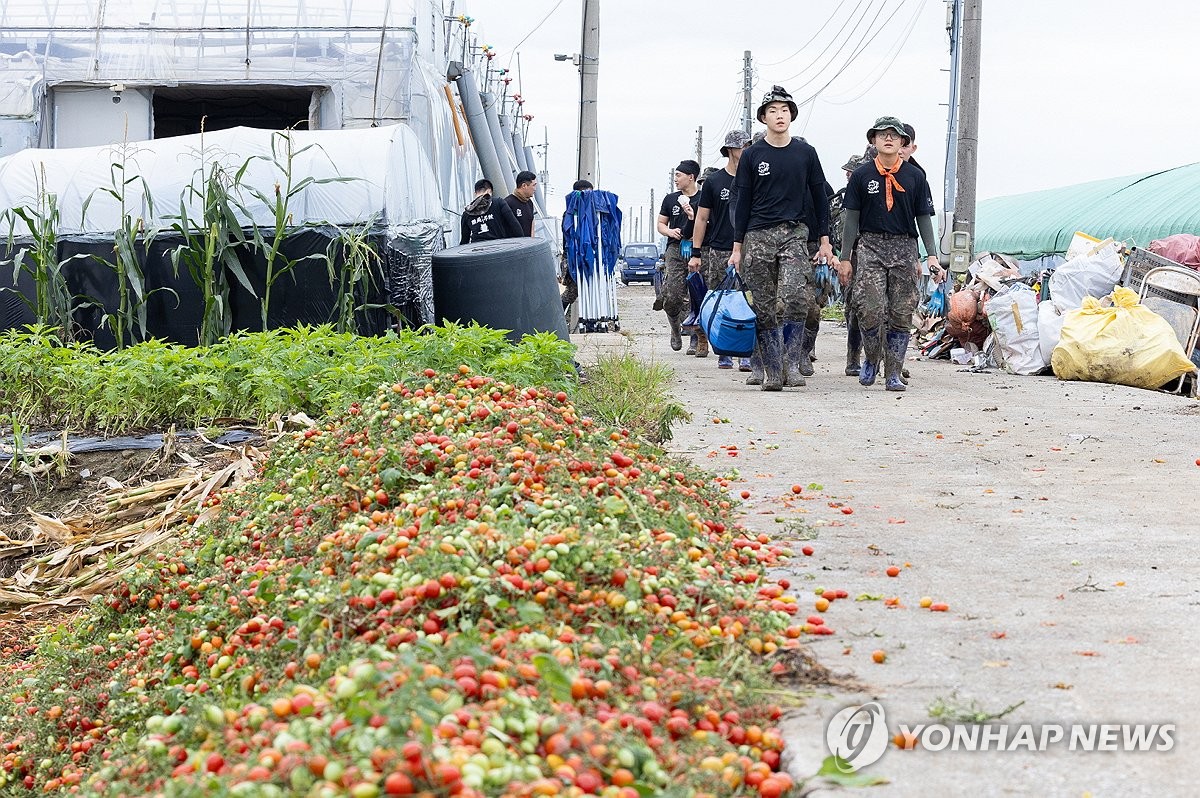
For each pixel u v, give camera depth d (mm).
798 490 6855
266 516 5914
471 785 2518
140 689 4715
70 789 4180
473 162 22062
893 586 4961
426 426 6219
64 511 7496
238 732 3107
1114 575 5113
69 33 17531
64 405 8984
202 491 7199
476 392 6734
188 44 17469
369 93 17344
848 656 4078
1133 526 6055
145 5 17641
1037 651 4109
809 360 13789
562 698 3188
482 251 11836
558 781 2678
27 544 7102
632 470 5672
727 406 10734
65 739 4781
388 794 2457
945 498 6781
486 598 3793
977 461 7973
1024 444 8664
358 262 10906
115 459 8055
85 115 17719
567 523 4617
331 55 17375
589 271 22656
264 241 11320
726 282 12414
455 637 3430
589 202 22547
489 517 4617
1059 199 36188
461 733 2770
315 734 2785
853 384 12852
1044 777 3102
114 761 3791
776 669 3879
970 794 3012
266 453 7598
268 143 11742
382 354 9000
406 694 2826
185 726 3533
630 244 69312
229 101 23031
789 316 11781
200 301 11445
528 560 4066
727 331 12070
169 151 11828
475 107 21891
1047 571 5195
